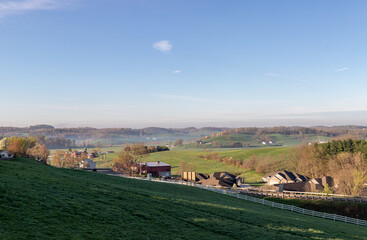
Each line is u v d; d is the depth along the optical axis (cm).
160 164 13112
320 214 4819
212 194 5528
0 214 1819
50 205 2198
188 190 5331
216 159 17112
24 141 11556
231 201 4931
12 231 1620
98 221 2098
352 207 5566
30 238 1580
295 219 3728
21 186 2562
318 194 7438
